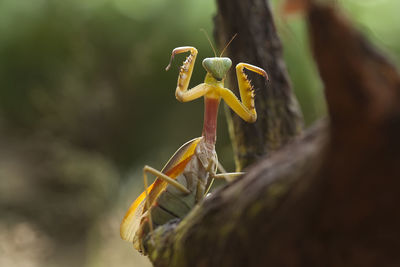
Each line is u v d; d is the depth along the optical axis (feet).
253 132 1.15
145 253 1.02
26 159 5.70
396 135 0.58
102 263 4.25
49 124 6.34
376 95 0.58
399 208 0.61
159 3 6.84
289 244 0.72
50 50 6.82
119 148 6.46
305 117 3.55
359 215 0.63
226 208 0.87
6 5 7.12
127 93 6.58
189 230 0.91
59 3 7.07
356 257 0.66
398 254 0.64
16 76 6.70
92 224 4.75
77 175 5.17
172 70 6.43
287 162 0.79
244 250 0.81
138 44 6.66
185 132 6.23
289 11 0.58
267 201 0.78
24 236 4.52
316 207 0.67
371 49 0.59
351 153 0.61
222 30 1.19
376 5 6.09
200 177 1.13
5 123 6.52
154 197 1.13
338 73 0.58
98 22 6.88
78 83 6.57
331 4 0.57
